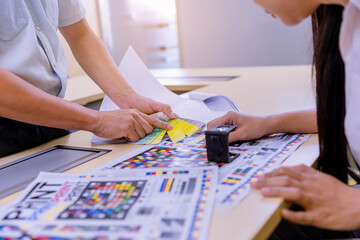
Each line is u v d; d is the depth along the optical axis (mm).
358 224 636
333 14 810
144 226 576
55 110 980
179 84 1987
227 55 3674
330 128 875
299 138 991
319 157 892
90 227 586
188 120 1172
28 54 1068
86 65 1337
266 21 3418
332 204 649
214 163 835
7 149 1040
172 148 973
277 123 1003
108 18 3871
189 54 3834
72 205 668
